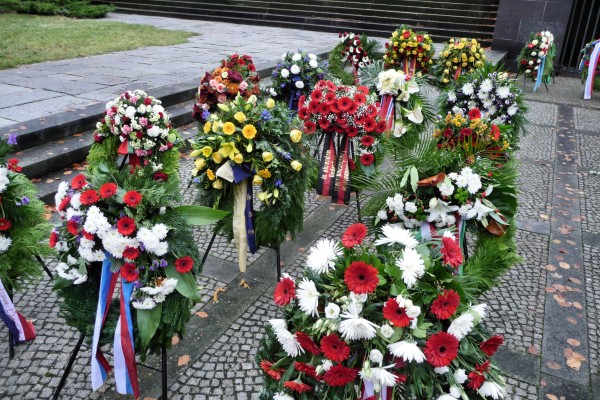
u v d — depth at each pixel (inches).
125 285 99.2
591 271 172.7
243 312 144.3
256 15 697.6
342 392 81.4
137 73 364.8
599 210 221.6
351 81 365.7
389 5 658.2
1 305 118.3
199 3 735.7
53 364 122.0
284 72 250.7
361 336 76.6
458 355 82.9
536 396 117.2
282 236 151.6
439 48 541.0
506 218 134.1
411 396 83.4
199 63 412.2
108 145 199.2
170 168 198.2
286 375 85.2
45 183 212.1
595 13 536.1
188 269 99.7
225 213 106.7
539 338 137.3
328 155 181.2
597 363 128.9
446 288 84.1
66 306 107.0
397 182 133.6
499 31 536.4
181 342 131.0
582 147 305.3
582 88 467.2
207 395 115.0
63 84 323.3
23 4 700.7
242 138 138.3
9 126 234.1
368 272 77.9
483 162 132.6
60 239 101.9
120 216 97.1
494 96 207.2
